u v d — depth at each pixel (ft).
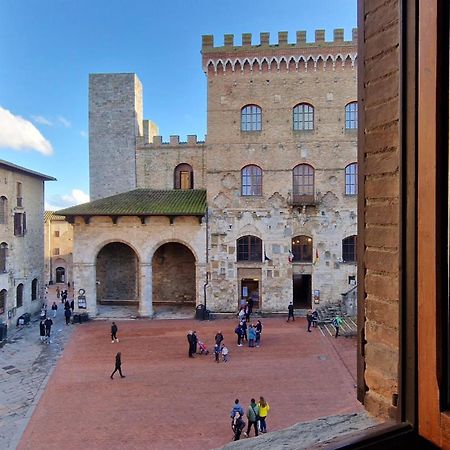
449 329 8.32
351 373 85.92
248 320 131.23
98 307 154.30
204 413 69.72
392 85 11.41
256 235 139.95
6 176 129.80
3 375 88.84
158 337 115.44
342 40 135.33
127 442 60.90
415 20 9.05
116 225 139.33
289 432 13.41
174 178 172.76
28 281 143.95
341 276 138.72
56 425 66.49
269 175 139.64
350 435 9.50
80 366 93.56
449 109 8.30
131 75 173.27
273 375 85.61
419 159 8.94
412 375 9.07
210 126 140.36
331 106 137.49
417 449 8.81
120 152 173.58
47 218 253.44
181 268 158.71
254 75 139.03
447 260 8.32
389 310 11.70
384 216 11.82
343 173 137.80
